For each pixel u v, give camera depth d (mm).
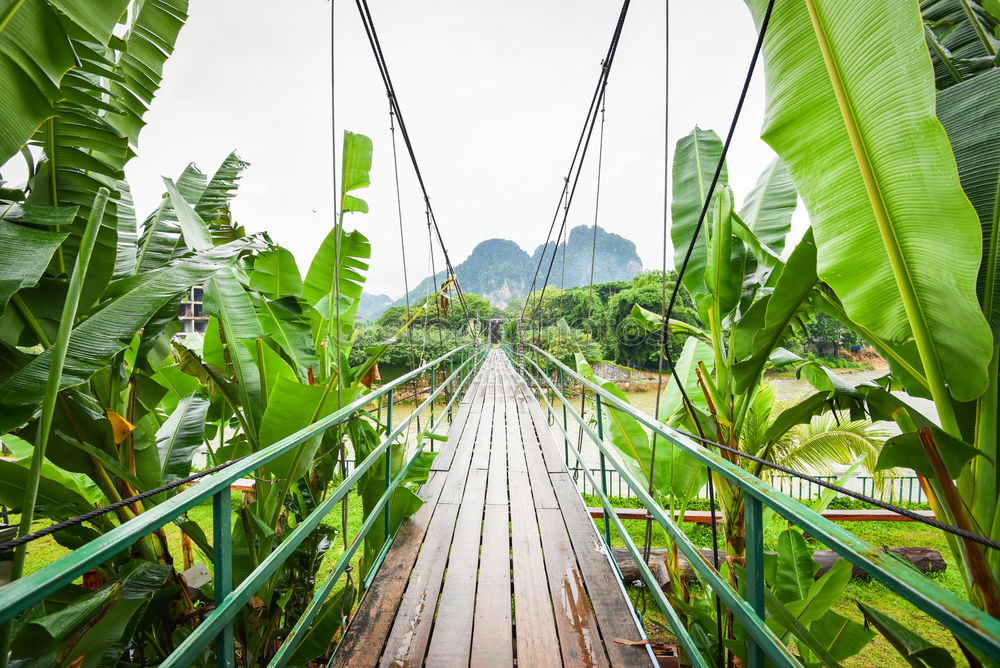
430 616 2080
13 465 1877
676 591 2602
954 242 1373
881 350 2092
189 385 3242
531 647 1869
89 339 1590
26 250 1492
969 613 588
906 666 3633
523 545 2725
